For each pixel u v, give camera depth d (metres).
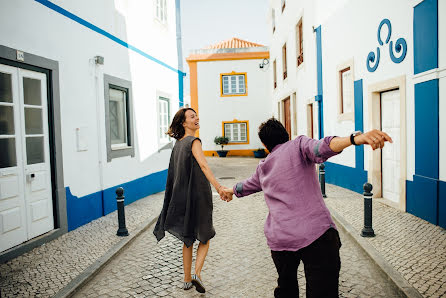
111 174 7.69
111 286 3.93
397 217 6.27
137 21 9.20
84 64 6.73
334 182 10.66
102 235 5.80
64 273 4.18
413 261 4.16
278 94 19.50
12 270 4.32
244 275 4.13
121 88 8.38
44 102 5.62
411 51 6.28
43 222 5.51
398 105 7.13
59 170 5.84
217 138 24.44
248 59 24.53
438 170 5.62
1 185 4.69
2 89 4.84
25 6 5.20
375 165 7.99
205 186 3.55
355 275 4.03
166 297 3.61
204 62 24.75
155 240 5.70
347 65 9.15
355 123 8.76
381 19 7.32
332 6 10.05
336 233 2.35
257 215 7.32
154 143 10.25
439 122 5.55
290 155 2.41
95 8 7.17
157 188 10.50
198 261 3.64
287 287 2.50
